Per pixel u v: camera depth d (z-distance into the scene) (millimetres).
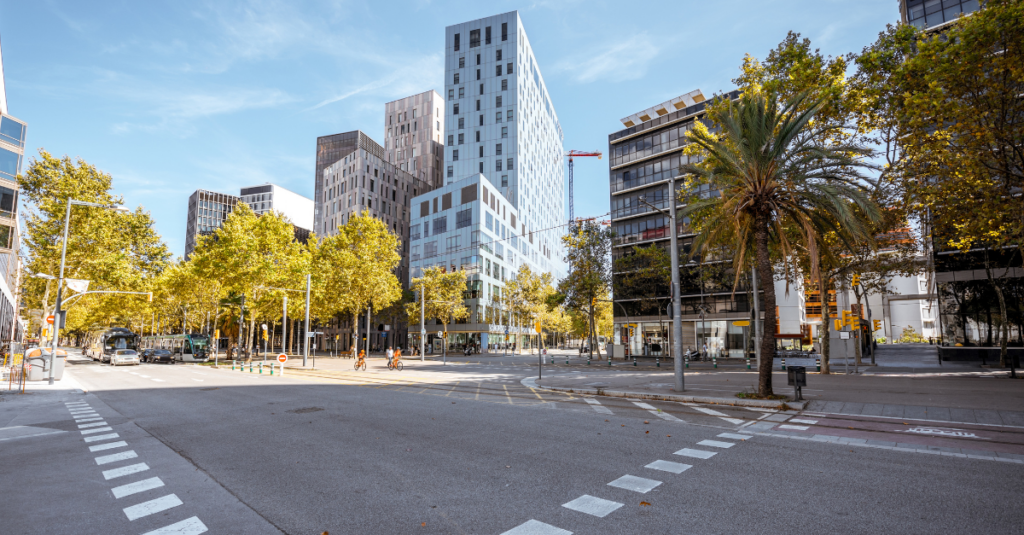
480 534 4539
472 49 91188
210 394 17375
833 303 37625
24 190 35500
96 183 37188
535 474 6602
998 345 28359
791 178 15055
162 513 5184
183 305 60969
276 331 99875
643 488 5961
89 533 4641
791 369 13969
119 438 9492
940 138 17016
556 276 120875
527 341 95938
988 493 5727
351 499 5590
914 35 19344
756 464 7125
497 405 13930
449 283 64938
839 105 21500
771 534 4508
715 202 16547
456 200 75500
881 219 13859
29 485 6328
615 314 56250
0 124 45344
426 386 20328
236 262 41719
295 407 13531
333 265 52938
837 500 5492
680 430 9914
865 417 11430
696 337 50500
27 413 13422
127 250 43906
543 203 109188
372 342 85625
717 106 24875
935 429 9875
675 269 17016
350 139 107625
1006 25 14336
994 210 17047
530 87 99688
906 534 4508
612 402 14633
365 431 9805
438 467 6980
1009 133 15820
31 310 41500
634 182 56562
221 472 6816
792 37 22625
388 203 93938
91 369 36125
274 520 4941
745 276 37469
